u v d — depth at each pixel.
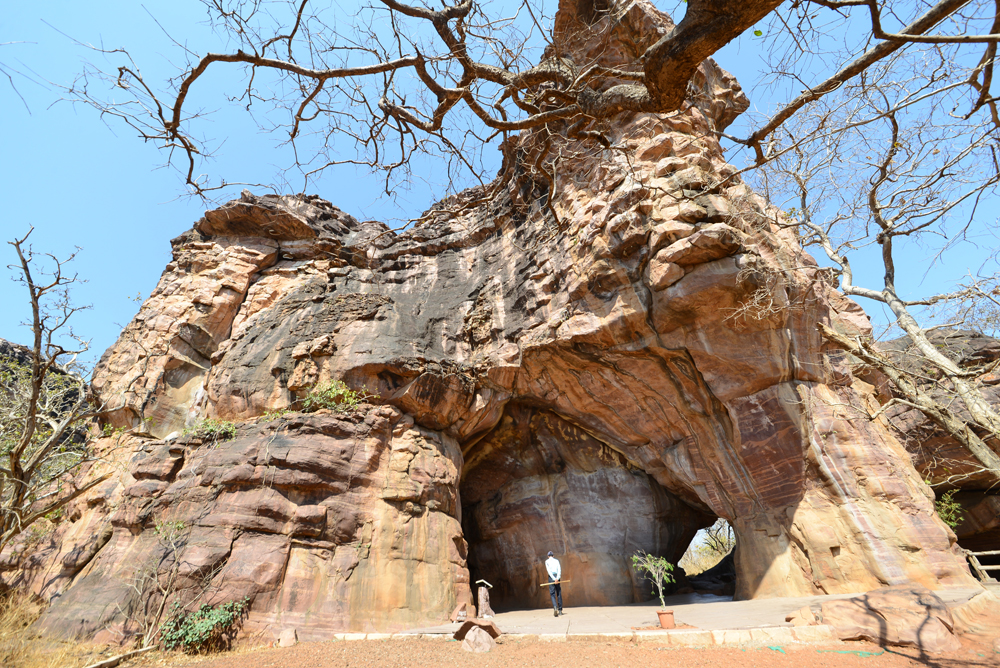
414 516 14.70
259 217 20.62
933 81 7.08
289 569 12.35
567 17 16.38
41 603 11.92
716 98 16.88
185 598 11.05
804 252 14.79
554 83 7.04
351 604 12.38
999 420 6.83
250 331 18.81
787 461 13.73
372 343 16.84
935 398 17.25
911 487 13.18
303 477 13.48
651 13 14.70
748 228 13.85
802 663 7.02
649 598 16.75
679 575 19.66
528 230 18.92
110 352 18.28
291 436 14.32
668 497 18.38
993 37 4.59
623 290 14.93
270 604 11.62
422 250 21.95
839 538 12.51
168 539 12.14
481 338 18.25
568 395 17.53
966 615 8.23
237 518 12.60
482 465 20.17
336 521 13.48
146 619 10.59
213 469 13.52
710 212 13.69
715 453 15.38
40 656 9.43
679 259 13.55
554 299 16.66
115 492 14.40
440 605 13.41
